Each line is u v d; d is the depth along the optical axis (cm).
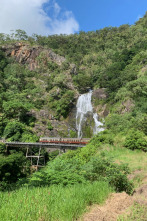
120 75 6931
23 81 7819
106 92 6825
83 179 866
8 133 4772
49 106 6550
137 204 509
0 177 2414
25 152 4266
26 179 880
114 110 5550
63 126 5962
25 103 6231
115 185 808
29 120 5656
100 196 581
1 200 484
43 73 8556
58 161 959
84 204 500
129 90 5519
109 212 469
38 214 402
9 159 2569
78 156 1962
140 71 6575
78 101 6925
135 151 1898
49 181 809
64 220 408
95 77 8431
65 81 7606
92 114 6347
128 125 3105
